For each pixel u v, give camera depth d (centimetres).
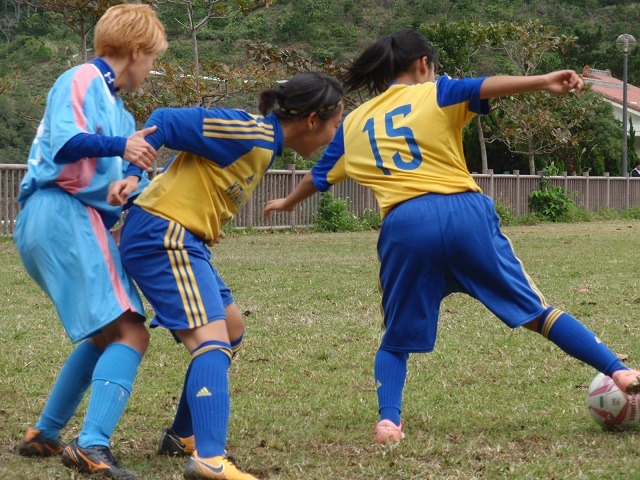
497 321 1803
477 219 948
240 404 1173
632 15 19875
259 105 905
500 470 860
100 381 838
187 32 13175
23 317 1850
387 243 973
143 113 4650
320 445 979
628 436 990
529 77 917
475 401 1189
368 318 1873
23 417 1086
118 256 873
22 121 8775
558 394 1220
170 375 1343
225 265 2895
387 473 856
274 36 14675
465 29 7550
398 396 985
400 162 973
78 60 5969
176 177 868
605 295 2214
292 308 1998
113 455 891
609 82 12706
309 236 4444
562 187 6681
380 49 1033
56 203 859
